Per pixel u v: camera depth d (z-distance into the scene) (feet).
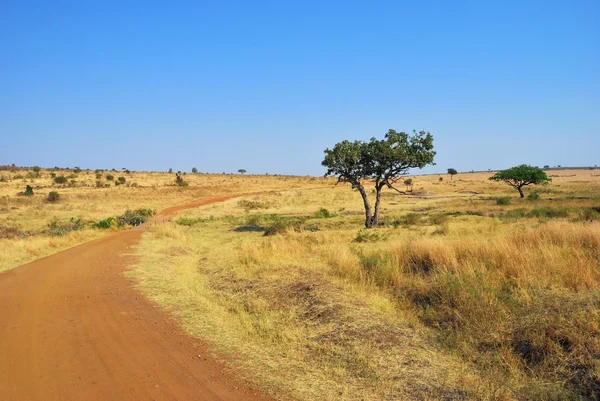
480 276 27.96
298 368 18.69
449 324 22.41
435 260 34.14
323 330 22.86
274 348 21.07
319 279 31.42
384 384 16.80
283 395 16.21
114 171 398.83
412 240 48.14
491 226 64.18
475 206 124.67
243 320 25.48
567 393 15.42
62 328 24.56
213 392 16.51
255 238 73.36
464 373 17.48
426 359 18.89
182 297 31.40
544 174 158.71
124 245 64.13
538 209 91.45
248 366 18.95
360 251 42.83
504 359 18.30
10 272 43.68
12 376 18.06
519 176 159.74
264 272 35.42
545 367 17.28
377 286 30.45
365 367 18.35
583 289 24.59
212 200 213.66
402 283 30.48
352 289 28.89
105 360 19.76
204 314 26.94
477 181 354.54
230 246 61.77
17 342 22.31
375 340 20.88
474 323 21.61
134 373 18.30
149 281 37.22
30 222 112.27
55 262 49.14
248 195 239.91
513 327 20.61
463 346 19.85
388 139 86.12
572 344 18.07
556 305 22.06
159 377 17.89
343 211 138.21
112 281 37.50
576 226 41.75
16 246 60.08
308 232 74.95
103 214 135.03
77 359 19.89
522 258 30.27
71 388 16.87
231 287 33.58
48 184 250.98
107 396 16.16
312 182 348.18
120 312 27.76
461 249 35.99
